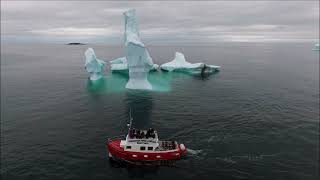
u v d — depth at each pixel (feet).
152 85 293.84
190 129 167.12
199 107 212.02
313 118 190.49
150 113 197.36
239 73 389.19
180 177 119.65
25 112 202.08
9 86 296.51
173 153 130.21
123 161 131.23
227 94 256.11
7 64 524.93
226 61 580.71
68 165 128.26
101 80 324.39
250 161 131.75
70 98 241.35
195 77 350.43
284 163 130.31
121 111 202.59
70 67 464.24
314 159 133.49
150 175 121.19
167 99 235.61
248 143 149.28
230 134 160.45
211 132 162.81
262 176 120.67
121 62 410.11
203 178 119.03
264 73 394.52
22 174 121.19
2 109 209.87
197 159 132.77
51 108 211.61
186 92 263.08
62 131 165.89
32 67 469.57
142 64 269.44
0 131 166.09
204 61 575.38
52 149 143.02
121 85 293.43
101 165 128.47
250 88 284.82
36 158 134.10
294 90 279.28
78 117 190.08
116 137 157.58
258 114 197.06
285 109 210.79
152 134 133.28
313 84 313.32
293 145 147.84
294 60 628.28
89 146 146.41
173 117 188.24
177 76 356.59
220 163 129.80
